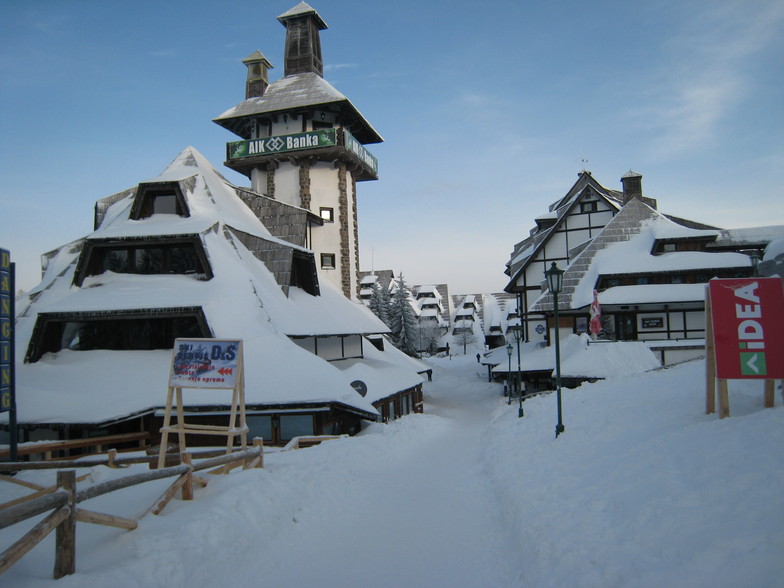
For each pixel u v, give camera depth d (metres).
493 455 14.75
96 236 23.86
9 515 4.76
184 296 22.47
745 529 5.37
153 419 20.53
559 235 42.22
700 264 34.03
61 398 19.83
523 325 44.12
